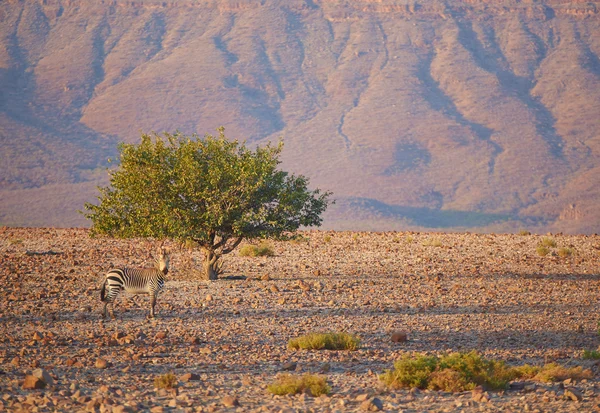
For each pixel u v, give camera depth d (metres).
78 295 97.62
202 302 92.75
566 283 115.56
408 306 92.44
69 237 197.62
